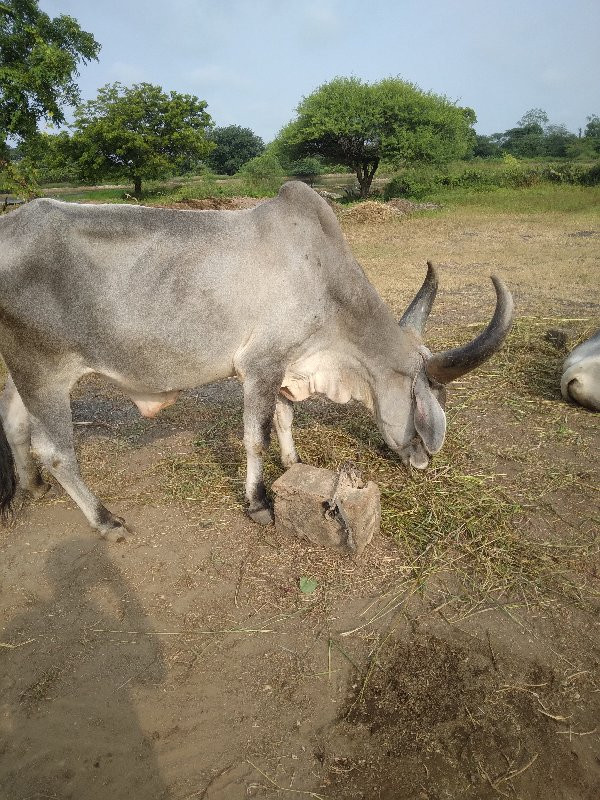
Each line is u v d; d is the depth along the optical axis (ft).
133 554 11.77
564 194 72.90
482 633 9.78
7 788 7.72
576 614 10.14
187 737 8.29
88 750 8.16
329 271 11.73
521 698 8.71
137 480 14.10
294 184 11.64
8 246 10.24
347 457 14.67
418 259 38.91
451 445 15.24
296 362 12.41
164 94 94.27
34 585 11.05
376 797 7.52
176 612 10.38
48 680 9.18
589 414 16.65
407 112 87.25
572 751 8.00
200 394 18.74
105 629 10.07
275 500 11.85
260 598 10.61
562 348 20.80
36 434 11.51
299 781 7.71
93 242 10.57
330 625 10.00
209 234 11.20
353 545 11.22
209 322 11.25
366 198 89.61
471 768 7.82
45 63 32.68
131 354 11.23
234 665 9.34
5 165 30.40
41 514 13.03
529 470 14.15
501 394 17.90
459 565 11.25
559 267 34.55
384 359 12.34
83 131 91.81
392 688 8.89
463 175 87.51
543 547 11.66
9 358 11.00
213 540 12.09
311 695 8.82
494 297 28.55
